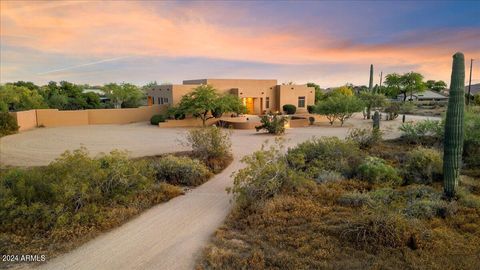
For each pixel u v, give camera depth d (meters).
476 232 6.52
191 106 27.25
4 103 27.98
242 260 5.64
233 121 28.47
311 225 6.98
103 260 5.87
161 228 7.31
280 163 9.77
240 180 8.72
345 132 24.70
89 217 7.46
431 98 67.94
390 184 9.88
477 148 13.19
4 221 7.11
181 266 5.65
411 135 17.81
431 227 6.80
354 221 6.71
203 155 14.05
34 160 14.59
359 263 5.41
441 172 10.62
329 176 10.58
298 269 5.31
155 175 10.98
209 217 7.98
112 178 8.79
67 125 29.33
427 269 5.18
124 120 31.64
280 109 37.88
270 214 7.64
